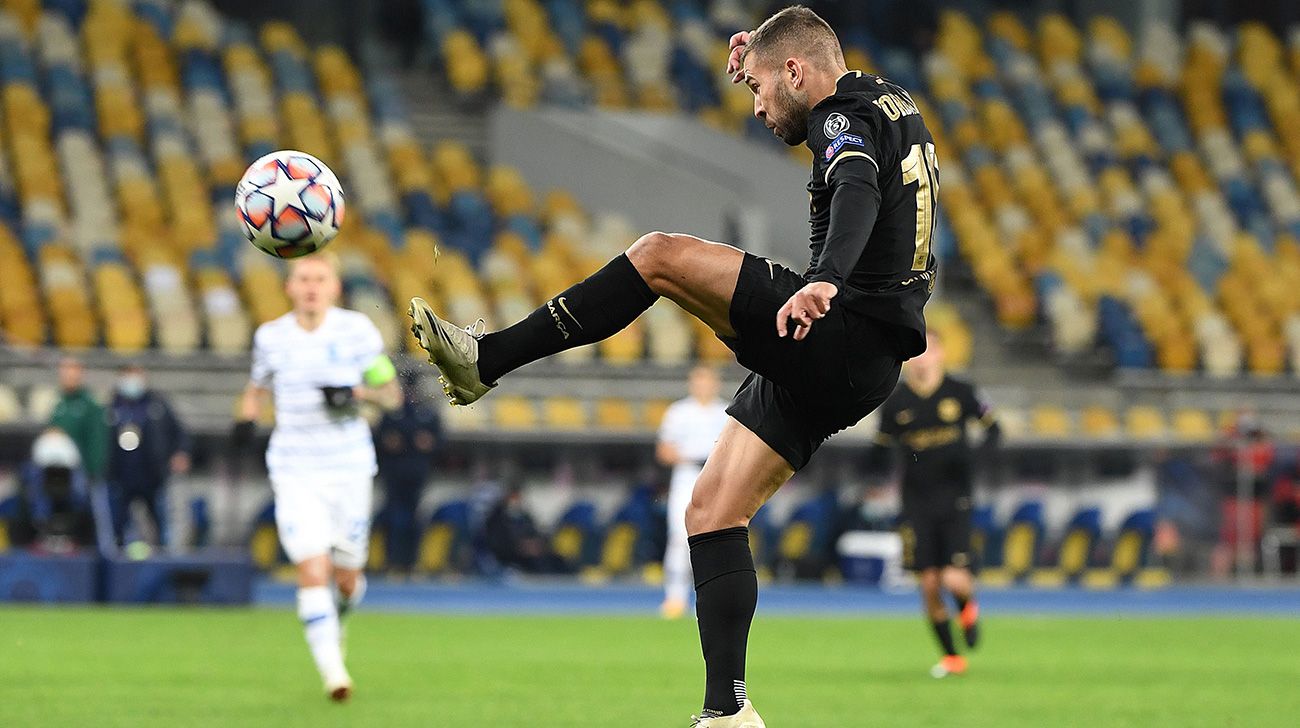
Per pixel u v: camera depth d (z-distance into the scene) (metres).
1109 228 100.44
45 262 77.81
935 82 107.38
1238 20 119.50
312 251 18.75
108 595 55.41
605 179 93.00
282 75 96.75
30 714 26.98
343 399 29.42
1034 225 98.75
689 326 83.50
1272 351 91.69
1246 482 76.50
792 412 17.41
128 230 82.44
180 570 55.56
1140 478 79.19
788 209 90.81
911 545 37.50
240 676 33.78
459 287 83.31
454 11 102.94
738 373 81.38
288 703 29.08
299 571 29.25
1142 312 92.31
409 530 68.75
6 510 65.62
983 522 76.81
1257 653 44.50
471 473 74.69
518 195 92.12
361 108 95.69
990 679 36.38
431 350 16.36
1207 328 93.00
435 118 98.31
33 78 89.88
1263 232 104.19
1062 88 110.19
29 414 69.69
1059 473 79.81
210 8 103.31
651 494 74.75
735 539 17.64
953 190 99.00
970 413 37.69
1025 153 103.25
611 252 89.12
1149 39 114.75
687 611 59.31
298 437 29.50
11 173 83.62
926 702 31.23
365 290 79.94
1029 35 116.00
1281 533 76.44
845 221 15.61
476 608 60.03
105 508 62.00
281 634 44.69
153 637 43.19
